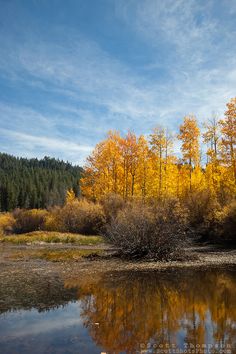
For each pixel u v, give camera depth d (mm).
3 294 10227
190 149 33406
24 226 39406
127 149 37656
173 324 7379
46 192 100625
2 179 111125
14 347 5961
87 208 34812
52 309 8586
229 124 29469
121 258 19000
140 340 6379
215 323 7457
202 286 11500
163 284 11906
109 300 9547
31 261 17953
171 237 18812
